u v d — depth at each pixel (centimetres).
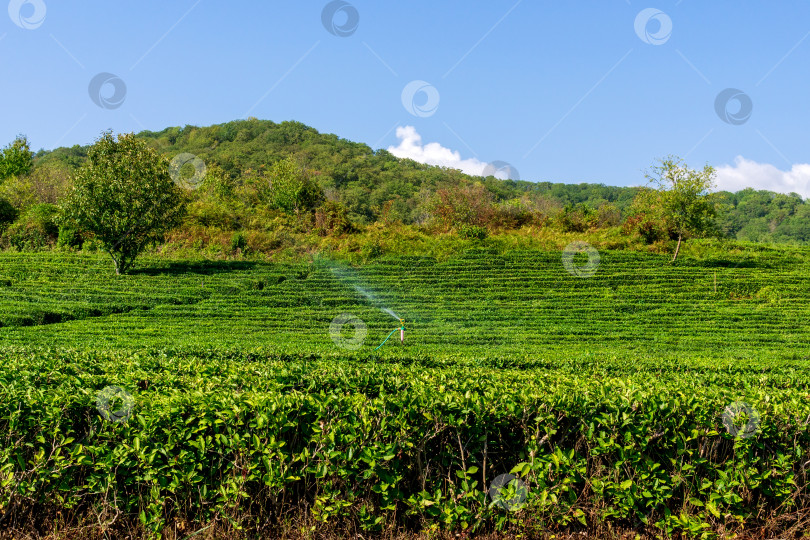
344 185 7881
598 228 5244
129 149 3319
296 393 601
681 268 3666
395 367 980
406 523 581
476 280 3397
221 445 550
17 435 551
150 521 537
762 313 2814
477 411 566
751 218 8025
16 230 4016
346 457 546
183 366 940
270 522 557
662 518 591
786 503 583
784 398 667
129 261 3394
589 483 575
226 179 6047
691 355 1948
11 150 5550
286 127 9881
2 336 1938
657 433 579
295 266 3675
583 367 1428
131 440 550
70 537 544
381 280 3400
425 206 5784
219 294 3012
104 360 1048
